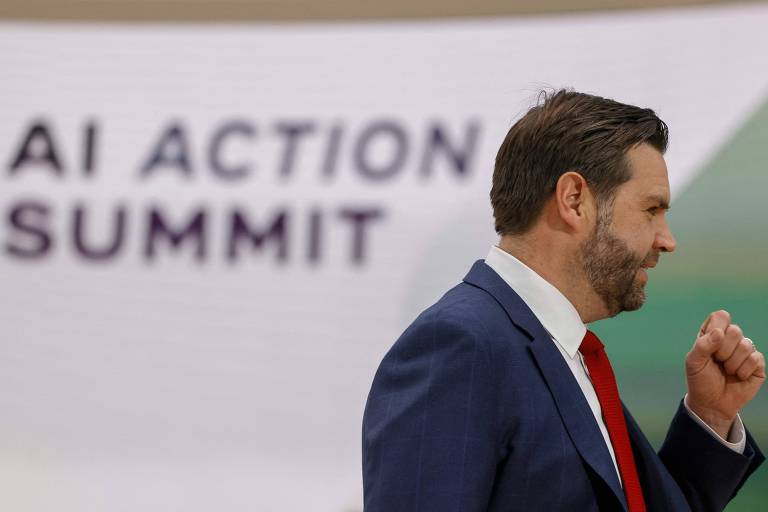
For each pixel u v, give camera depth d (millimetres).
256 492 9523
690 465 4367
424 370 3604
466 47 9555
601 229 3879
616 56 9180
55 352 9969
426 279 9414
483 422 3516
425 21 9672
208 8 10070
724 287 8695
